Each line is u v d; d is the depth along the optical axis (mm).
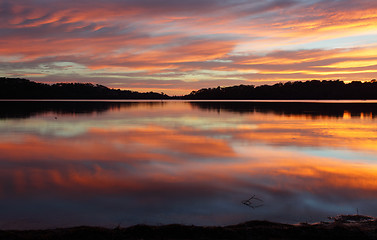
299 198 10227
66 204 9688
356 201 9938
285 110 70250
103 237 6199
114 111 68625
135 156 17625
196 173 13594
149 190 11133
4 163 15836
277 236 6312
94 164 15547
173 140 24203
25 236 6172
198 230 6535
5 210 9125
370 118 46125
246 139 24641
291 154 18109
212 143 22562
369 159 16594
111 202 9828
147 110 73938
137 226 6664
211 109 78438
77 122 40312
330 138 25016
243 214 8766
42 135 27359
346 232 6465
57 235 6223
